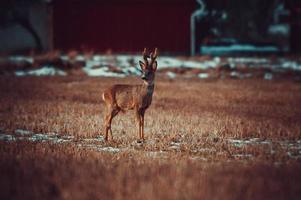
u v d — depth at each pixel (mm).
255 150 30859
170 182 21344
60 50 107562
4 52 102000
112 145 32344
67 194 19828
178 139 34312
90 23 109125
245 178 22250
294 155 30359
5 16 122812
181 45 107812
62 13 109438
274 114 45688
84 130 36188
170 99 53812
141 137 33562
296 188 21047
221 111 46312
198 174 22969
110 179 21719
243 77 77062
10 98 52250
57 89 60562
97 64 83812
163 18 107938
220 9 131375
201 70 80250
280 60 93625
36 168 23047
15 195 19906
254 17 149000
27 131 36844
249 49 117438
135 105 33438
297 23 115688
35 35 123250
